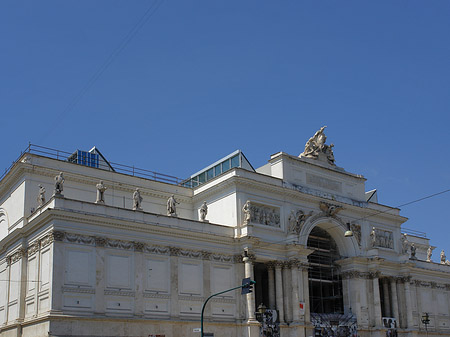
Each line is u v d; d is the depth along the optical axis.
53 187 58.84
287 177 67.62
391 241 78.50
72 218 50.22
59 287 47.94
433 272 84.94
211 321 56.88
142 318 52.03
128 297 51.91
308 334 63.00
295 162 69.06
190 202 68.31
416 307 81.44
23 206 56.47
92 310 49.38
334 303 74.25
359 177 76.56
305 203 68.50
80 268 49.69
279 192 65.75
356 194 75.75
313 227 70.00
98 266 50.75
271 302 62.38
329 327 66.12
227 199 63.31
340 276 73.12
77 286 49.06
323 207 69.75
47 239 50.12
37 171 57.81
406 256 78.31
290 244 63.62
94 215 51.28
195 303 56.38
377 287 72.25
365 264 72.88
